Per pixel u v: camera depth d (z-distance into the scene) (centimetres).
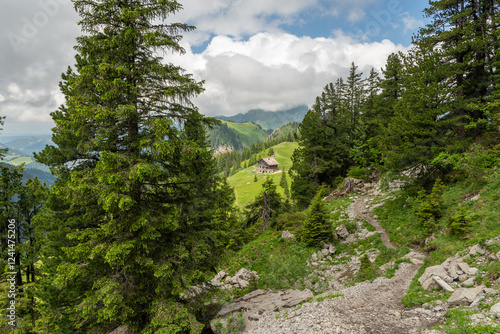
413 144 2095
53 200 1264
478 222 1428
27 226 1661
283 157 19762
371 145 3706
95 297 895
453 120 1956
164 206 1057
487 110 1927
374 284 1315
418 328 795
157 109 1015
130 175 841
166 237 1071
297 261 1705
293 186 4088
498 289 855
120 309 907
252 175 16850
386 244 1962
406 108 2150
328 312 995
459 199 1778
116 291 902
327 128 4016
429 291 1076
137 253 925
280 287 1614
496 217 1375
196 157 989
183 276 965
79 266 902
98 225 1082
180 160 1002
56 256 1298
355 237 2230
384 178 3216
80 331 1188
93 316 1034
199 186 1221
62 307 1262
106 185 856
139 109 973
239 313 1145
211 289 1237
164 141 884
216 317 1213
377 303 1055
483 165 1798
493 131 2030
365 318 915
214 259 1158
